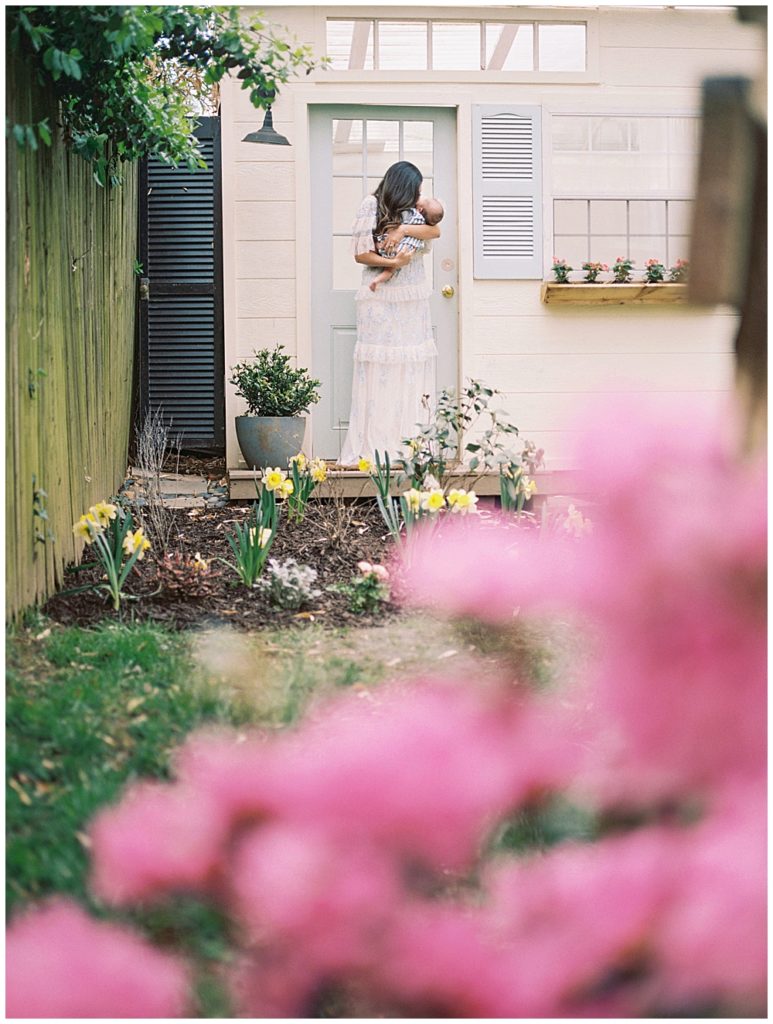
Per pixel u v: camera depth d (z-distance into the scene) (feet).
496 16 20.95
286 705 8.93
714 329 21.98
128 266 22.30
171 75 26.89
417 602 12.30
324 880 3.31
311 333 21.57
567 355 21.72
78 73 10.38
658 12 21.48
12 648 10.18
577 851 3.66
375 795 3.37
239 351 21.30
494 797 3.46
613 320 21.80
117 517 13.37
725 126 5.99
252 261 21.22
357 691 9.42
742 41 21.68
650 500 3.66
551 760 3.56
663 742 3.58
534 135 21.50
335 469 19.51
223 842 3.45
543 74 21.39
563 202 21.66
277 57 13.78
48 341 12.51
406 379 19.95
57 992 3.24
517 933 3.35
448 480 18.03
